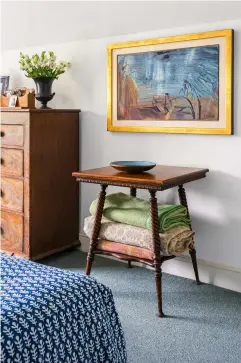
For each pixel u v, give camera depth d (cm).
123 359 165
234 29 267
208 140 287
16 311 131
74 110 344
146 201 282
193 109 288
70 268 321
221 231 288
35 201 322
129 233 263
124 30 314
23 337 127
